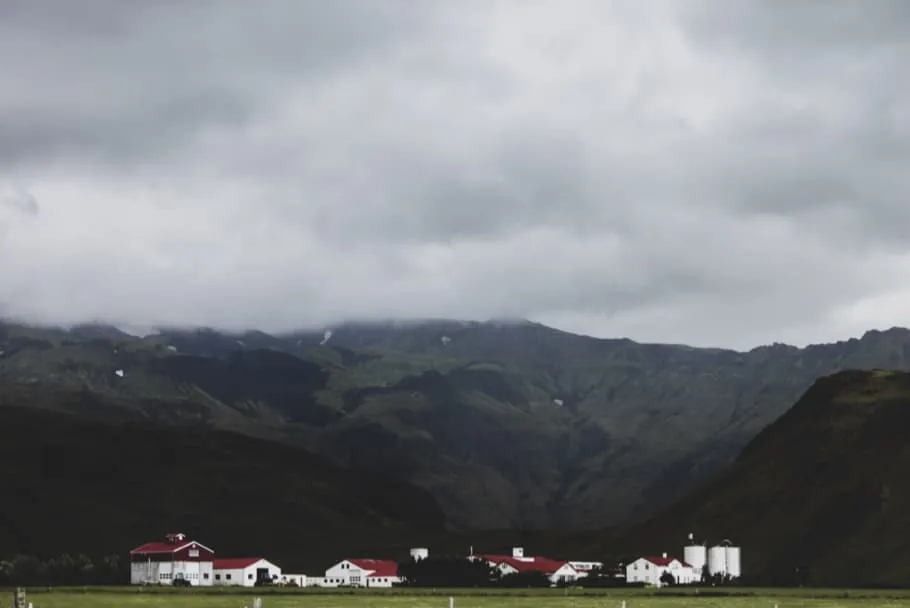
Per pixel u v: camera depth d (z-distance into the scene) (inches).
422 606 7022.6
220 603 7204.7
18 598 6658.5
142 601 7455.7
